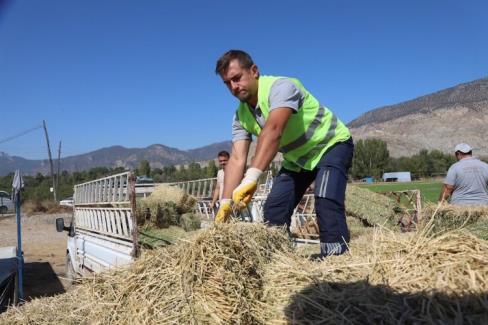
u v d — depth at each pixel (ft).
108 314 8.00
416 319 6.04
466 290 6.34
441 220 17.72
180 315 7.09
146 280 8.02
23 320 9.50
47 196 137.59
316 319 6.65
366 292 6.79
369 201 31.55
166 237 19.51
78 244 26.73
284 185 11.98
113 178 19.49
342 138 11.19
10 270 22.45
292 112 10.19
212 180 30.91
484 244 7.40
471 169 23.53
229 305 7.17
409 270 7.17
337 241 10.53
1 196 122.83
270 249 8.69
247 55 10.55
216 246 7.82
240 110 11.62
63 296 10.39
